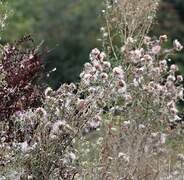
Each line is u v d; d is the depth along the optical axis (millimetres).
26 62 6551
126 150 7012
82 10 19922
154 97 7066
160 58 8852
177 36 20156
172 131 7430
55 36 19484
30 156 6176
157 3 8430
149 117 7094
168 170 7258
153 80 7273
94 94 6262
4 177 6129
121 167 6754
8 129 6289
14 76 6445
